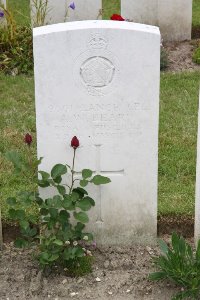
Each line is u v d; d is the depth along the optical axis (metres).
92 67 2.30
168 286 2.31
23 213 2.37
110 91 2.33
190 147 3.19
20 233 2.61
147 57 2.29
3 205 2.73
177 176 2.96
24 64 4.08
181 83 3.91
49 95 2.33
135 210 2.50
